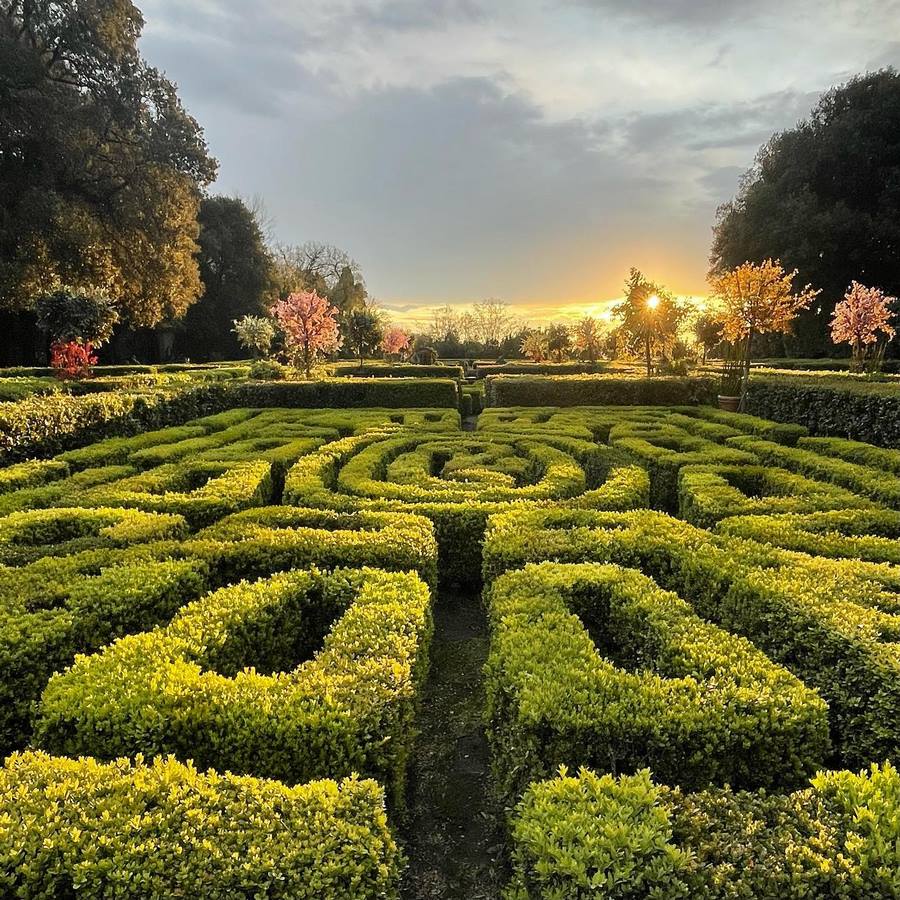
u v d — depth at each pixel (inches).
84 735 105.7
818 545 181.6
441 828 123.9
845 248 1172.5
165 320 1630.2
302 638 162.7
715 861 77.9
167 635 130.9
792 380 539.8
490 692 125.7
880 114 1213.7
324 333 893.2
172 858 78.1
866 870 74.4
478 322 2952.8
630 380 705.0
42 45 1022.4
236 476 287.4
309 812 86.3
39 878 75.7
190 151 1201.4
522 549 181.9
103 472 303.3
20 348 1305.4
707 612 161.0
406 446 379.6
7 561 178.4
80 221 970.7
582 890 74.6
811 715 105.6
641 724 103.0
